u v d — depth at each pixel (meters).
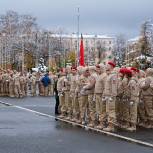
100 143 14.02
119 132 16.50
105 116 17.33
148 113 17.91
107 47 159.62
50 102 32.12
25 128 17.55
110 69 17.02
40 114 23.16
